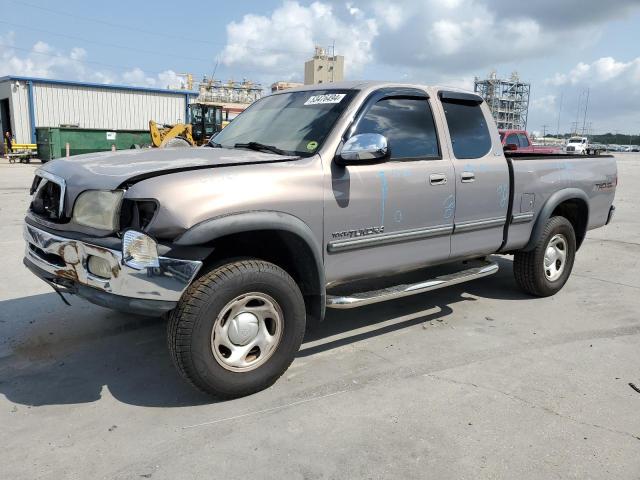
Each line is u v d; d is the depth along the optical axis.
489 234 5.00
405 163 4.23
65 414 3.31
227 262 3.38
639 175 25.73
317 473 2.75
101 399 3.50
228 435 3.08
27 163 28.31
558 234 5.73
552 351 4.32
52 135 25.39
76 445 2.98
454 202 4.57
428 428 3.17
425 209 4.35
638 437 3.10
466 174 4.62
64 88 32.12
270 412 3.34
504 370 3.96
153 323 4.80
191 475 2.73
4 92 31.75
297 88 4.81
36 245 3.64
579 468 2.81
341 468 2.79
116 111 34.19
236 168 3.40
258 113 4.71
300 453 2.92
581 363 4.10
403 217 4.20
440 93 4.66
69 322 4.79
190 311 3.17
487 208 4.88
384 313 5.22
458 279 4.68
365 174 3.92
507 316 5.17
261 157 3.71
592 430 3.17
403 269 4.38
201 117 28.12
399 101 4.34
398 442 3.03
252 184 3.36
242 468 2.79
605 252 8.26
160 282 3.09
